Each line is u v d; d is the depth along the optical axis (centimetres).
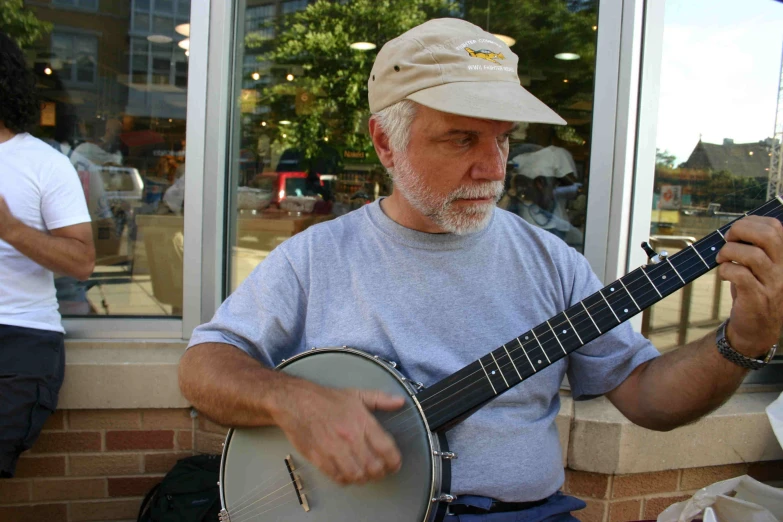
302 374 129
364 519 120
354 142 333
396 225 133
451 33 122
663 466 204
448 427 121
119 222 250
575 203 228
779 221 105
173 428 231
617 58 210
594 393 135
